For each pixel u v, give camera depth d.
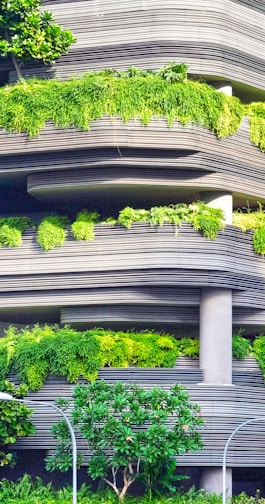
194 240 42.12
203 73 44.03
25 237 43.94
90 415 38.78
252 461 42.00
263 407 43.03
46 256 43.31
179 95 41.81
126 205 45.72
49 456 41.19
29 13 43.38
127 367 41.59
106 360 41.53
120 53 44.50
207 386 41.56
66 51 44.38
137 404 38.88
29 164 42.84
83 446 40.19
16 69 44.91
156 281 41.91
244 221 43.94
